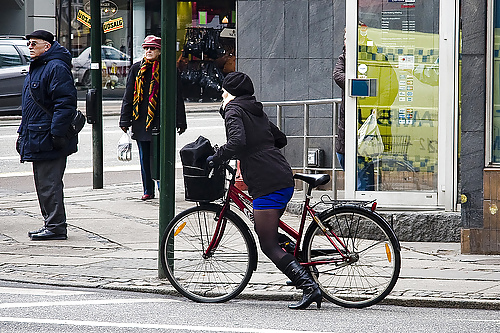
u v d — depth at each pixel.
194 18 44.62
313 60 18.30
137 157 28.20
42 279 12.13
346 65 15.58
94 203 19.09
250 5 18.94
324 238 10.77
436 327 9.60
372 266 10.66
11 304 10.55
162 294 11.54
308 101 17.23
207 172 10.85
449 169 15.30
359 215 10.64
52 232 15.09
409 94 15.48
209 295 11.06
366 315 10.28
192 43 44.66
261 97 18.94
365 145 15.62
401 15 15.44
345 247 10.72
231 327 9.47
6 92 34.88
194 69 44.72
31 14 48.91
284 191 10.60
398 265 10.55
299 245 10.83
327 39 18.12
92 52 21.12
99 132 21.44
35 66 14.82
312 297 10.46
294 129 18.39
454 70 15.20
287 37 18.59
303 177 10.77
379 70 15.54
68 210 18.14
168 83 11.81
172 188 11.84
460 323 9.84
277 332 9.23
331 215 10.72
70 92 14.70
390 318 10.11
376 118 15.58
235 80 10.59
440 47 15.24
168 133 11.83
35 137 14.78
